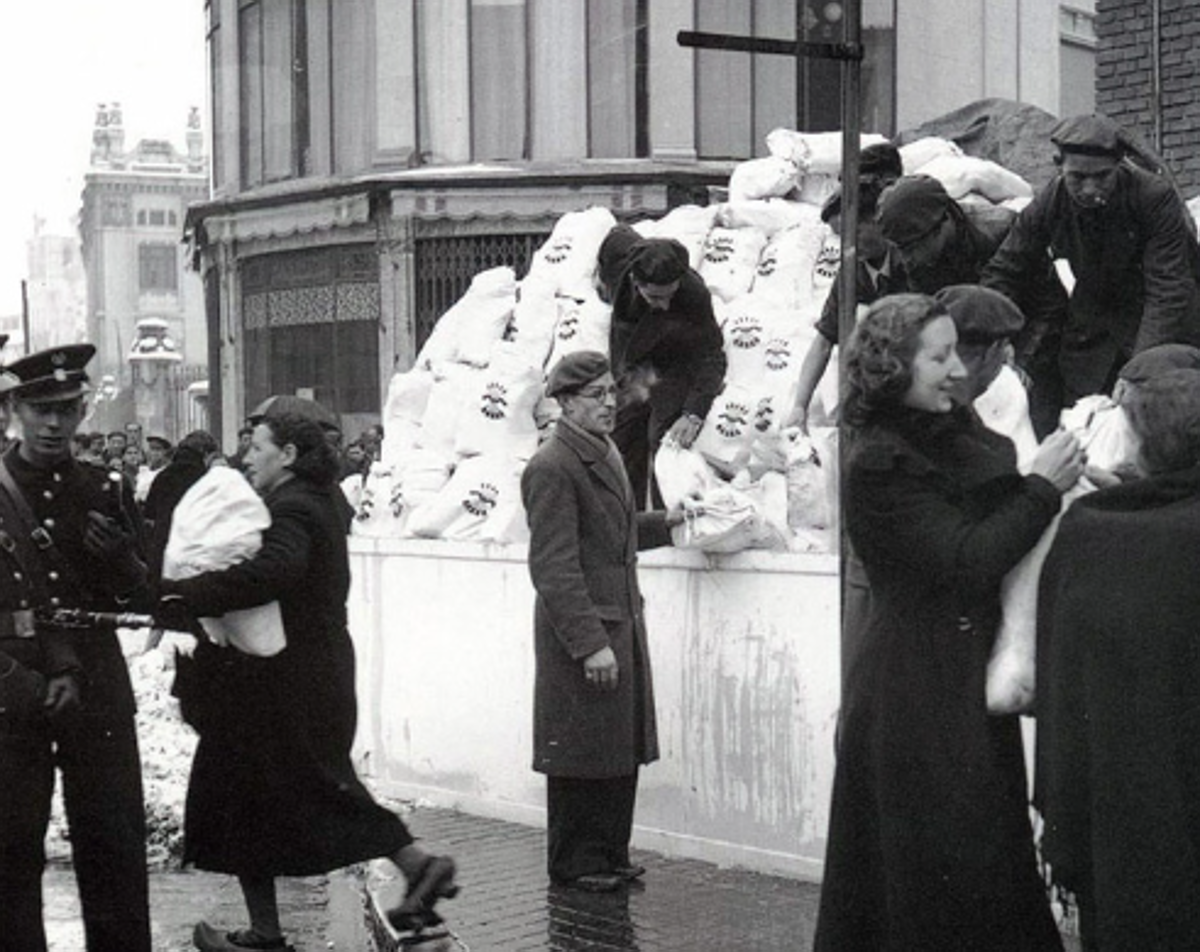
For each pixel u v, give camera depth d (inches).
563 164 920.9
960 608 155.9
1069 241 242.2
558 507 256.4
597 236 363.6
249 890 237.8
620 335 315.6
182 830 297.6
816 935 165.0
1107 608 147.3
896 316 157.2
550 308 356.2
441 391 347.3
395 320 937.5
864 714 160.4
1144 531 147.9
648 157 920.3
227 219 1024.9
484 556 313.1
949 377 157.0
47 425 217.0
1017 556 152.6
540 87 931.3
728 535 266.2
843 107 210.4
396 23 944.9
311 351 984.3
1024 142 416.2
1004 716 156.5
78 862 220.8
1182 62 455.5
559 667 258.7
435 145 941.8
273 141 1017.5
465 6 932.0
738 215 366.3
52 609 215.2
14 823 211.9
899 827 155.5
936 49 978.1
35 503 217.6
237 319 1032.2
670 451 302.0
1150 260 236.7
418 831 301.9
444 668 321.7
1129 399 153.6
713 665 273.0
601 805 260.8
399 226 932.0
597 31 925.2
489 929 237.9
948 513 153.8
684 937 231.6
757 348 323.0
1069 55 1069.1
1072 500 159.8
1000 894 152.7
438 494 332.5
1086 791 148.3
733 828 271.3
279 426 235.9
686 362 311.4
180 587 225.5
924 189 245.3
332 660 237.0
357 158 972.6
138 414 1380.4
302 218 976.3
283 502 232.4
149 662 448.8
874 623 160.7
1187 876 143.7
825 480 280.1
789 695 261.7
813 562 257.6
